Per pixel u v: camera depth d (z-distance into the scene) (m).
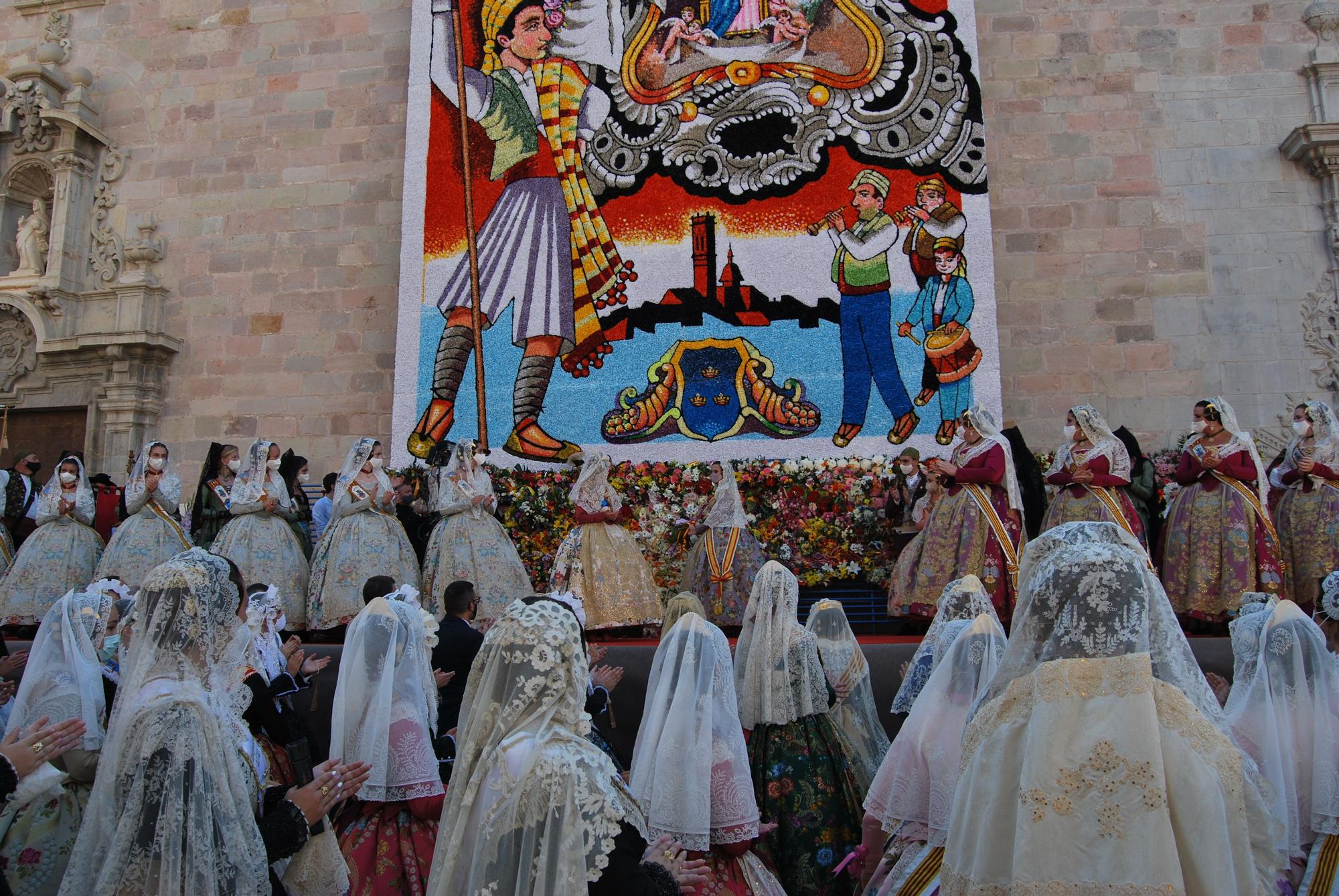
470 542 8.64
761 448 10.80
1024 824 2.66
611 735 7.36
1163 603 2.87
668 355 11.17
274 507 8.76
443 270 11.73
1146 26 12.14
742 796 4.44
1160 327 11.50
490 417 11.32
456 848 2.90
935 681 4.18
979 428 8.47
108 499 10.59
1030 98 12.14
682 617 4.74
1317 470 7.88
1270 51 11.93
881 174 11.23
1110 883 2.53
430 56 12.25
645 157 11.68
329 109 13.50
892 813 4.06
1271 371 11.29
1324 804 4.13
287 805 3.54
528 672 2.99
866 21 11.55
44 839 3.84
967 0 11.41
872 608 9.80
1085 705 2.71
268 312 13.16
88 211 13.74
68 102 13.79
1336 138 11.25
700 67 11.77
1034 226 11.88
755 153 11.49
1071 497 8.13
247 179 13.52
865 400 10.76
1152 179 11.81
